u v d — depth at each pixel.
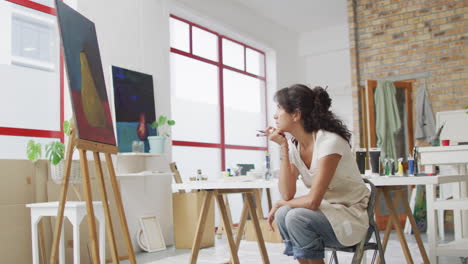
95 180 4.76
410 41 7.30
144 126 5.62
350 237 2.06
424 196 6.54
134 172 5.49
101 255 3.74
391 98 7.03
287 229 2.12
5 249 3.84
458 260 4.24
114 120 5.23
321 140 2.15
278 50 9.11
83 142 2.62
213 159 7.71
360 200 2.20
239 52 8.48
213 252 5.16
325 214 2.05
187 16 7.08
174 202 5.65
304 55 9.65
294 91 2.23
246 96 8.62
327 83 9.42
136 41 5.75
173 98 7.01
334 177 2.16
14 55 4.61
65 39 2.77
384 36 7.50
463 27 6.93
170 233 5.96
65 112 5.01
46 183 4.24
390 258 4.35
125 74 5.46
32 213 3.69
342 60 9.27
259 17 8.59
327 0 7.94
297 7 8.24
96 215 3.72
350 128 9.02
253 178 3.43
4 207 3.88
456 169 4.41
